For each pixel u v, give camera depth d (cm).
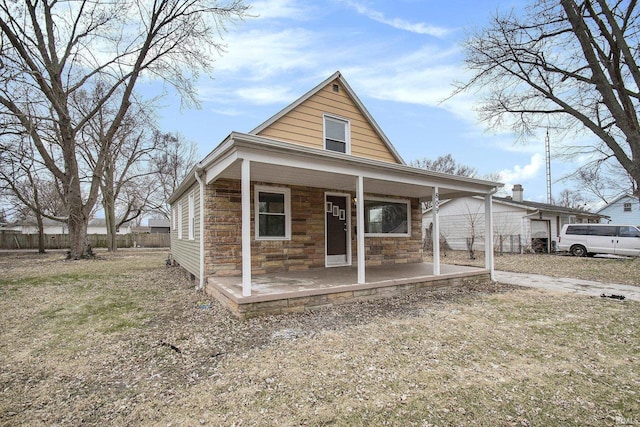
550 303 596
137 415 245
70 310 553
